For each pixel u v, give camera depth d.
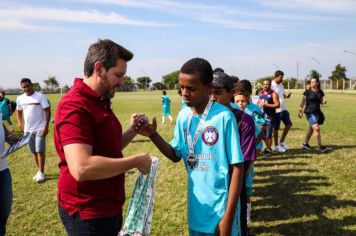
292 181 6.55
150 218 2.45
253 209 5.29
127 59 2.33
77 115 2.11
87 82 2.28
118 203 2.39
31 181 7.09
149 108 26.30
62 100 2.20
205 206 2.52
